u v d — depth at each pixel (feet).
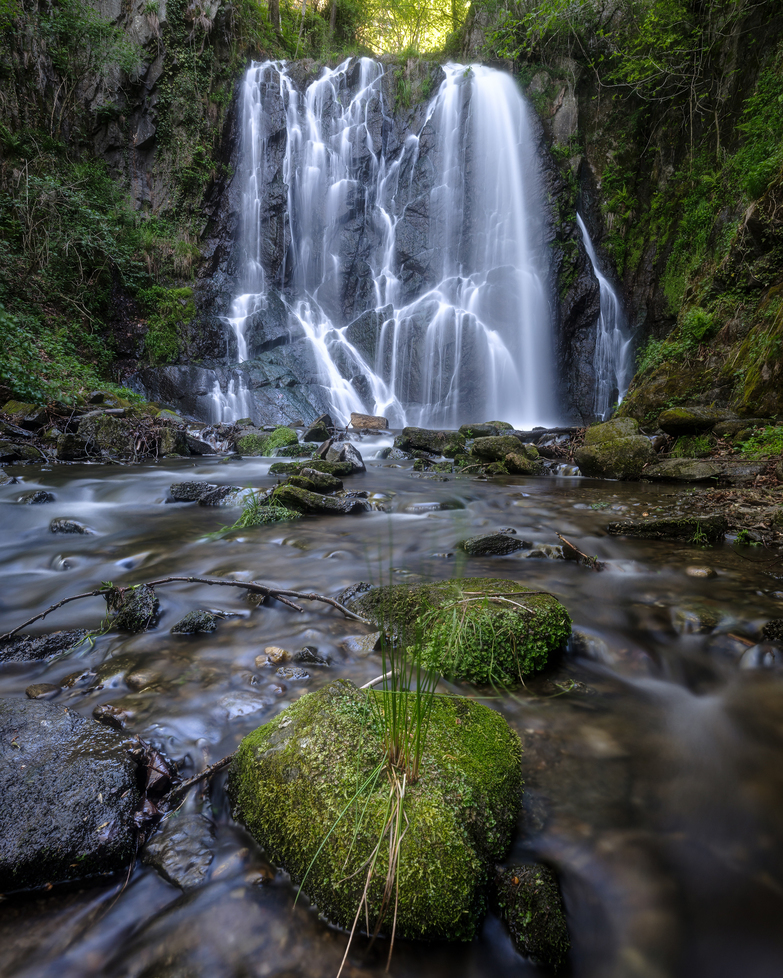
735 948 4.83
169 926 4.97
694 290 45.47
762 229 34.27
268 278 66.80
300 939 4.89
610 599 11.87
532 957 4.76
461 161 67.77
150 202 61.36
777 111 46.24
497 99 67.46
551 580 13.09
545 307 64.28
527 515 20.07
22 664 9.16
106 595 11.25
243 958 4.72
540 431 41.91
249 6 71.00
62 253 50.90
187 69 61.05
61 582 13.29
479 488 25.81
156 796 6.24
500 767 6.13
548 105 68.18
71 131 56.65
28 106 53.31
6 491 22.84
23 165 51.47
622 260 66.64
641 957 4.79
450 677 8.71
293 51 80.33
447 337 63.41
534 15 61.16
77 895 5.26
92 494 23.30
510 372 63.82
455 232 67.82
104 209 56.75
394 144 70.85
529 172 66.08
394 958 4.76
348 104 71.26
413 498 22.62
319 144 69.67
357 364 64.08
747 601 11.69
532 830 5.84
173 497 22.54
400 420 62.80
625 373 65.62
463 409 62.95
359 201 70.18
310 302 68.44
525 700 8.32
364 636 9.89
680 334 39.55
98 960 4.70
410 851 5.01
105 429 34.04
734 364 33.96
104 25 57.26
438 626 9.00
